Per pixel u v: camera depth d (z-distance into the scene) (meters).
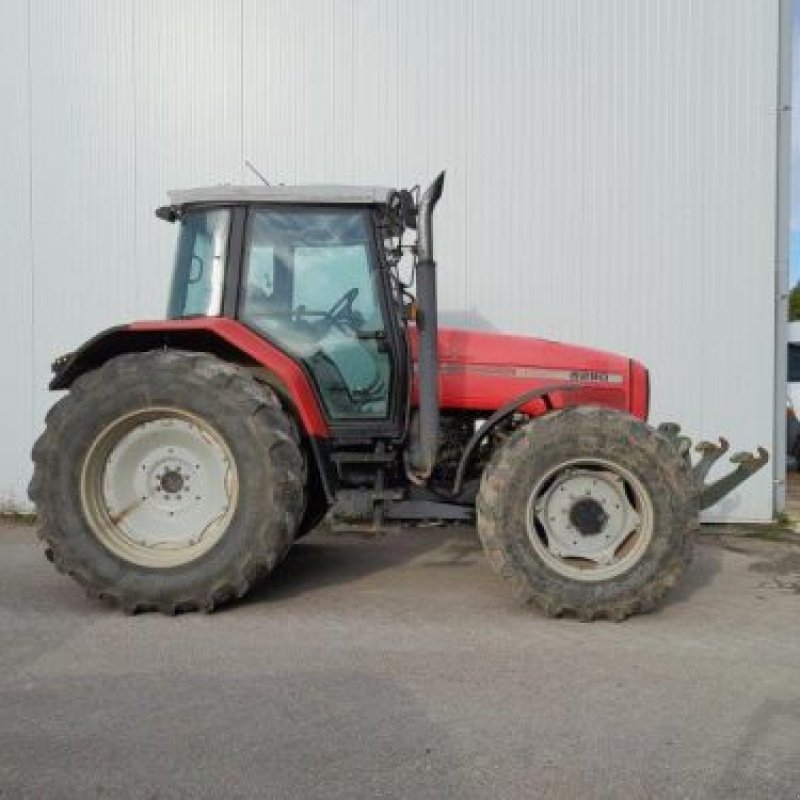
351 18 6.63
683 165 6.54
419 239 4.09
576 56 6.56
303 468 4.03
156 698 2.92
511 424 4.57
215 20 6.68
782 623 3.90
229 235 4.33
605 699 2.94
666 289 6.59
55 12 6.71
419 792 2.29
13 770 2.41
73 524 3.95
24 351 6.84
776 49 6.44
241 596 4.09
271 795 2.28
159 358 4.01
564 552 4.00
